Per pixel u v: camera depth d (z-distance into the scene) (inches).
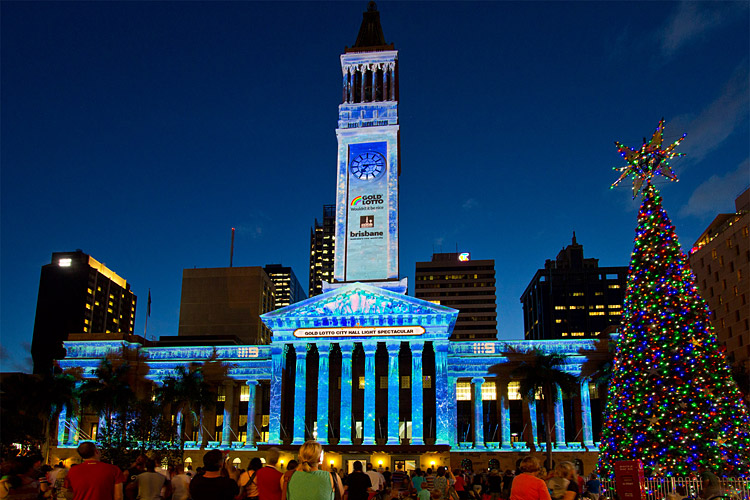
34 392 4375.0
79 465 813.2
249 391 4722.0
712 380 2015.3
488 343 4694.9
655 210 2196.1
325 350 4402.1
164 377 4756.4
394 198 4886.8
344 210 4899.1
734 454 1936.5
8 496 871.7
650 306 2117.4
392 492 1581.0
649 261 2161.7
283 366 4468.5
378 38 5600.4
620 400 2111.2
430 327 4365.2
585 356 4571.9
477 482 2420.0
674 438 1966.0
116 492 822.5
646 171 2249.0
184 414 4532.5
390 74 5334.6
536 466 831.7
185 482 1067.3
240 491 943.0
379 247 4798.2
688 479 1833.2
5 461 911.0
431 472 2004.2
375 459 4244.6
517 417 4830.2
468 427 4827.8
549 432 4079.7
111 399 4227.4
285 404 4638.3
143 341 5147.6
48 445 4741.6
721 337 6161.4
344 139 5059.1
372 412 4301.2
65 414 4672.7
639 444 2018.9
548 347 4640.8
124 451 2625.5
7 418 4323.3
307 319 4434.1
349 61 5359.3
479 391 4616.1
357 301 4429.1
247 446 4557.1
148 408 4013.3
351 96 5236.2
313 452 711.1
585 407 4500.5
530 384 4131.4
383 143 5017.2
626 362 2127.2
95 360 4815.5
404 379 4594.0
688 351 2042.3
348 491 1106.7
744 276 5777.6
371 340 4375.0
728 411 1984.5
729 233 6067.9
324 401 4323.3
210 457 754.8
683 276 2128.4
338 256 4810.5
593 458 4350.4
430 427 4451.3
